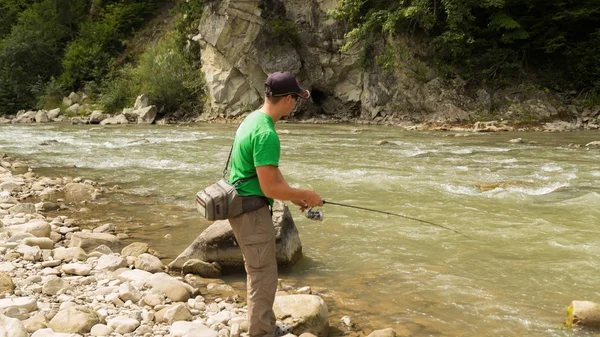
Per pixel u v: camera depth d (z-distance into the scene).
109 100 29.34
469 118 24.00
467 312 4.00
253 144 3.01
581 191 8.34
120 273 4.56
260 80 27.73
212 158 12.41
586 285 4.54
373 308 4.07
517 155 13.08
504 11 25.98
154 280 4.25
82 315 3.44
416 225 6.43
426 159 12.24
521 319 3.87
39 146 15.01
